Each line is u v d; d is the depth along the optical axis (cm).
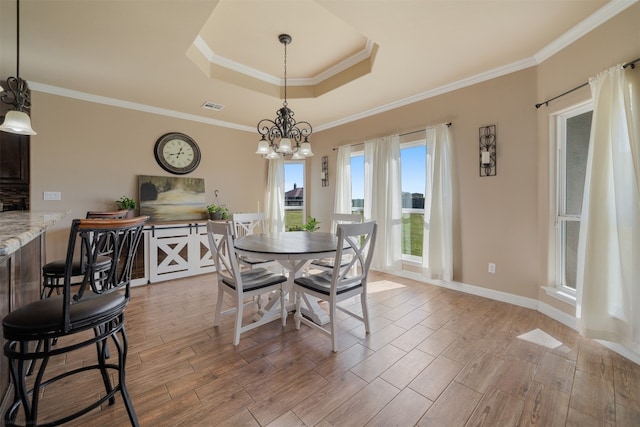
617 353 197
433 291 334
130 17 209
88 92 351
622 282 188
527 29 226
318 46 292
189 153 440
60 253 343
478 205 315
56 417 141
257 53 306
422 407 149
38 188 331
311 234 309
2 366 129
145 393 160
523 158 281
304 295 255
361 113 434
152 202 403
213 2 196
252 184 514
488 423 138
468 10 204
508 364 186
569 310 242
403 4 198
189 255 397
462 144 326
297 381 170
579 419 140
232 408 148
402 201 413
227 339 223
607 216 198
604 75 197
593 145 204
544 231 269
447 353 200
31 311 115
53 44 244
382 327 242
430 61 278
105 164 372
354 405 150
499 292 302
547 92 260
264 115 442
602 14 203
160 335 229
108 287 132
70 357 196
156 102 385
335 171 488
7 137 319
